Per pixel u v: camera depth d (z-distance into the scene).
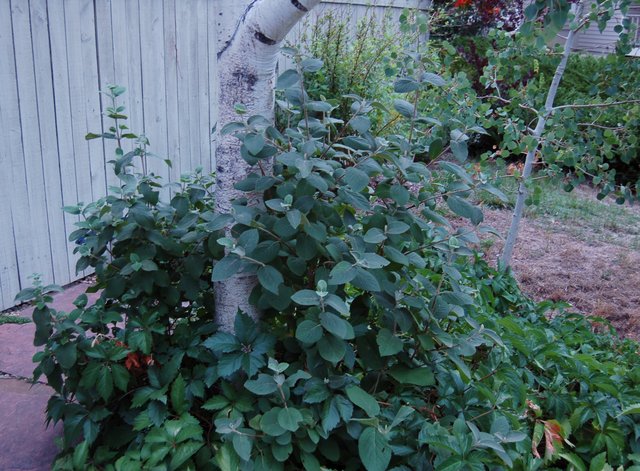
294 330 2.36
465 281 3.33
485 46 8.67
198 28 4.96
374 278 1.94
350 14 6.71
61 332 2.15
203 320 2.62
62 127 3.99
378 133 5.00
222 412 2.07
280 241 2.17
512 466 1.89
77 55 4.00
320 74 5.97
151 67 4.58
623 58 3.79
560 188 7.58
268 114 2.39
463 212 2.28
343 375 2.12
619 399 2.42
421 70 2.73
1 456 2.54
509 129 3.79
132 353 2.21
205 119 5.22
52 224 4.06
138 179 2.61
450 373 2.37
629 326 4.23
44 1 3.75
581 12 3.86
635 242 5.89
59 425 2.74
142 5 4.42
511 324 2.69
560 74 3.93
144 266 2.25
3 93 3.61
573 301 4.60
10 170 3.74
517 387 2.34
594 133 4.00
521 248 5.56
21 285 3.93
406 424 2.09
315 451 2.15
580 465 2.20
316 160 2.10
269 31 2.18
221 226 2.09
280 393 1.97
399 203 2.21
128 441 2.24
